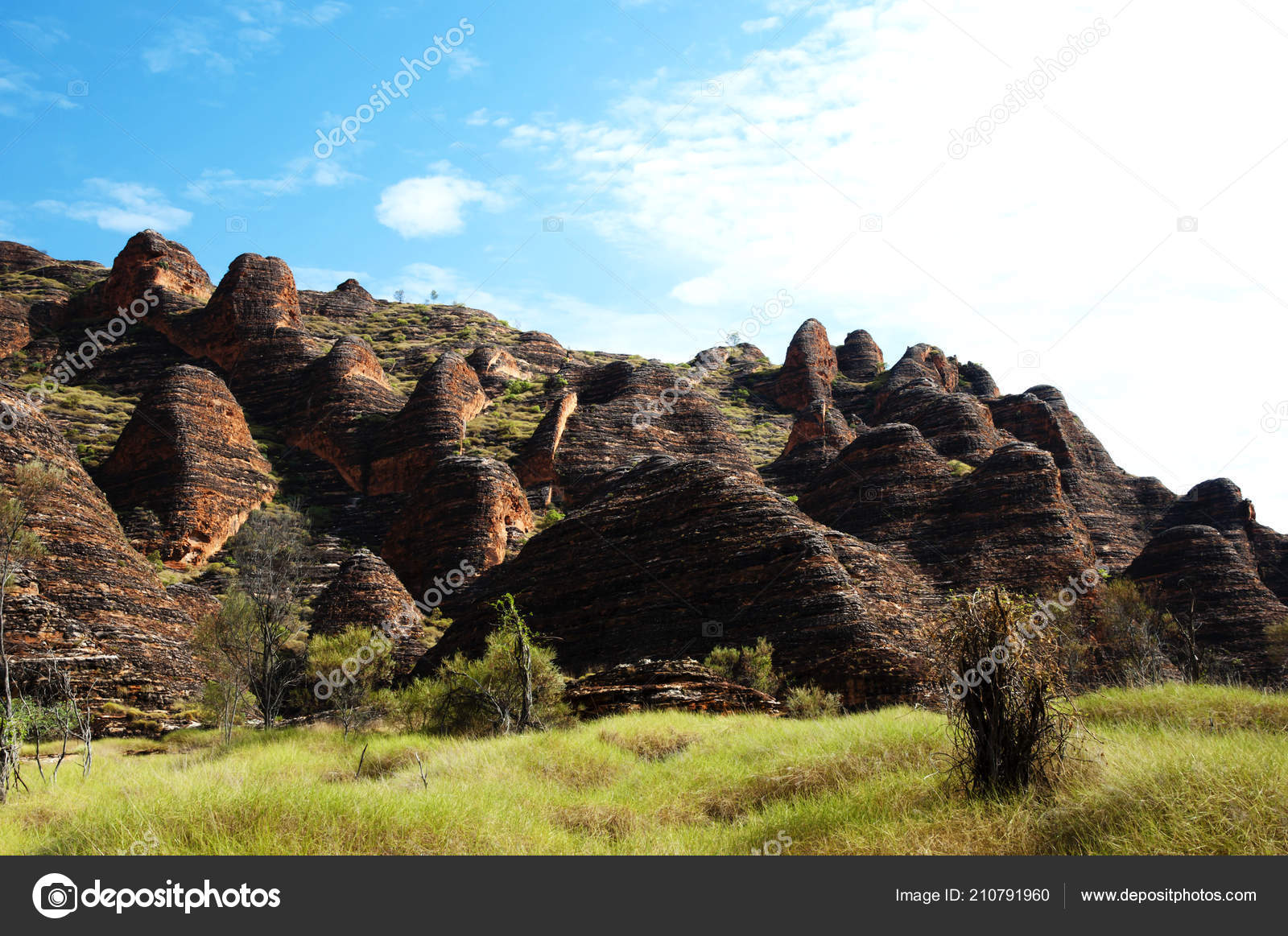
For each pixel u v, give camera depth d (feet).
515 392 343.05
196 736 104.01
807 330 413.59
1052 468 175.73
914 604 135.33
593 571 146.92
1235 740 29.99
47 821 37.55
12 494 133.90
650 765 46.73
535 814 32.94
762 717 64.08
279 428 300.61
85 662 119.34
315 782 31.22
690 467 157.48
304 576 213.66
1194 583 186.39
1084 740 30.04
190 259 378.32
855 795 31.53
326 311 440.86
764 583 131.75
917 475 194.59
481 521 211.61
